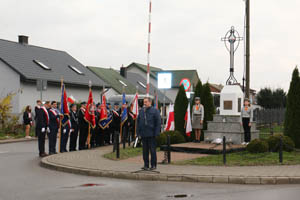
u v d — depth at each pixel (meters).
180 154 14.12
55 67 35.25
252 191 8.14
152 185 8.88
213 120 16.83
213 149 14.03
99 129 18.81
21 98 29.73
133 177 9.77
